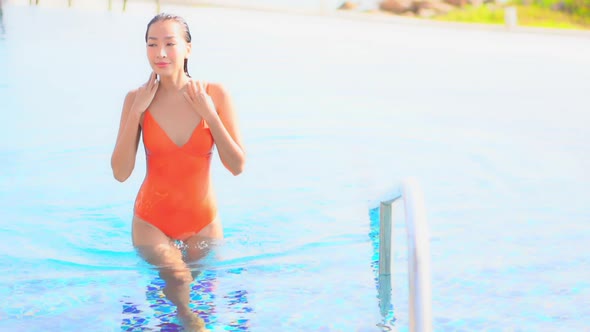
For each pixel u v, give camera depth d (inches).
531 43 954.7
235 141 220.5
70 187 291.4
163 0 1128.8
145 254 211.2
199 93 209.3
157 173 216.8
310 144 377.1
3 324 165.3
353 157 352.8
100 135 376.5
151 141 214.8
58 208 264.5
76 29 785.6
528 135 413.1
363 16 1212.5
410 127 426.6
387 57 749.3
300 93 523.8
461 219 256.2
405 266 204.1
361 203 276.5
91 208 265.9
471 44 908.6
